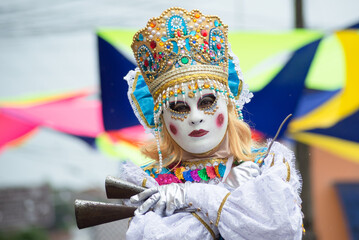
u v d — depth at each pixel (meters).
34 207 26.02
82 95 9.51
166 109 3.34
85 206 3.11
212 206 3.05
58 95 9.56
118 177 3.37
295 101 6.79
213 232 3.11
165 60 3.32
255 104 6.85
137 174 3.29
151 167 3.54
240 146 3.45
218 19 3.44
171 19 3.35
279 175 3.04
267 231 2.94
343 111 8.27
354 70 7.61
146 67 3.46
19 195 25.86
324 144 9.62
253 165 3.33
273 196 2.95
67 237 28.39
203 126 3.27
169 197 3.12
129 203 3.27
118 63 6.49
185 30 3.34
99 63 6.54
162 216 3.15
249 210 2.99
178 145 3.49
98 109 9.01
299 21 9.09
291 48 7.00
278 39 7.14
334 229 14.38
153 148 3.64
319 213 14.51
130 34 6.67
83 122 8.76
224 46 3.45
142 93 3.70
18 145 10.76
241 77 3.69
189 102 3.27
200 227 3.08
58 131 8.68
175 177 3.40
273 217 2.94
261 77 6.96
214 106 3.30
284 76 6.88
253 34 7.25
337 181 14.55
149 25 3.37
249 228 2.97
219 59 3.39
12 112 8.98
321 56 7.75
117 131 6.73
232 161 3.41
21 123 9.34
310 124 8.44
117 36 6.59
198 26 3.37
